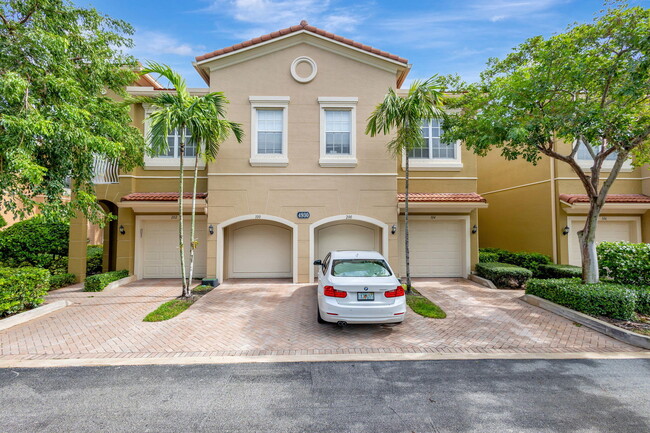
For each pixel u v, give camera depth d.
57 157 7.39
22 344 6.08
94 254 14.20
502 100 8.91
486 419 3.81
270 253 12.32
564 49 8.03
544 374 4.94
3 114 6.30
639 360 5.43
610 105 8.59
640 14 7.31
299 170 11.43
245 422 3.74
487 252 13.86
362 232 12.34
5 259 12.05
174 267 12.63
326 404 4.12
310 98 11.55
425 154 12.59
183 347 5.98
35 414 3.88
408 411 3.97
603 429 3.63
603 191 8.42
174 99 8.90
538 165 13.73
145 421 3.75
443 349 5.92
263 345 6.09
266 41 11.37
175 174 12.21
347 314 6.23
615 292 7.23
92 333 6.67
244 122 11.45
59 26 7.77
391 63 11.59
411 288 10.42
